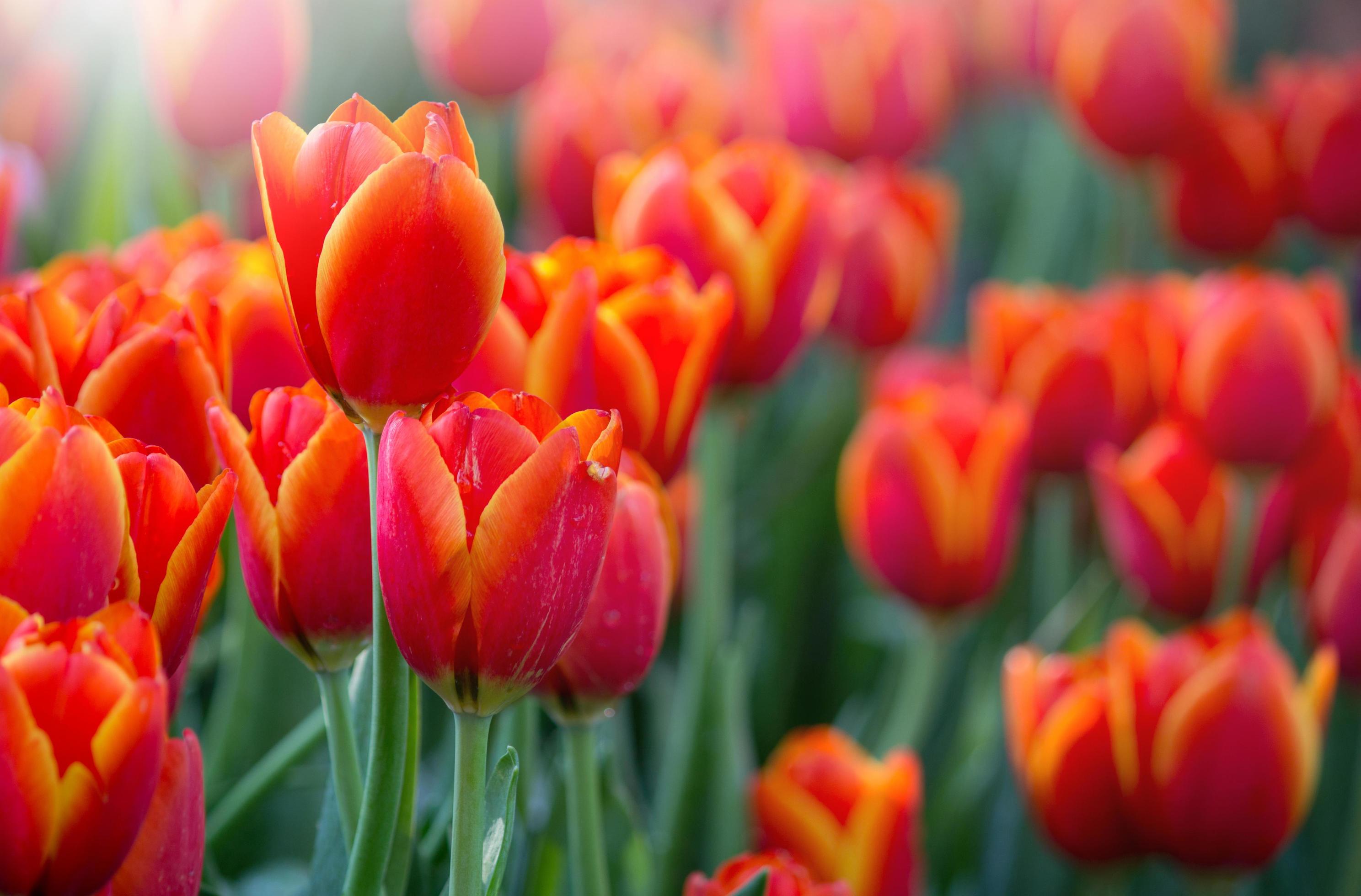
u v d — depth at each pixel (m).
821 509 1.80
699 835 1.14
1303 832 1.60
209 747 1.01
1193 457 1.42
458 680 0.77
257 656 1.00
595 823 0.89
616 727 1.24
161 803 0.74
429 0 1.76
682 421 0.92
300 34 1.25
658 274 0.94
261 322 0.89
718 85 1.75
